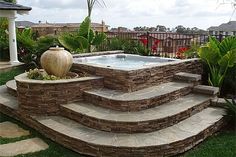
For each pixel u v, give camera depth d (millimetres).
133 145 4945
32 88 6387
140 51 12266
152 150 4965
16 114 6941
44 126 5938
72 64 7957
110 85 7031
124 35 14273
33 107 6469
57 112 6520
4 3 12680
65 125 5902
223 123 6445
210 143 5660
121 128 5480
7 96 8078
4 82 10094
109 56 11000
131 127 5457
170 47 12430
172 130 5637
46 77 6953
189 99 6992
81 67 7875
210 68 8094
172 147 5098
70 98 6605
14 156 5039
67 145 5422
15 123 6738
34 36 17438
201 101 6848
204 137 5773
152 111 6059
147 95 6383
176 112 6008
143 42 12914
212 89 7301
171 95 6797
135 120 5484
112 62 10312
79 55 10336
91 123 5766
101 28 18328
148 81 7102
